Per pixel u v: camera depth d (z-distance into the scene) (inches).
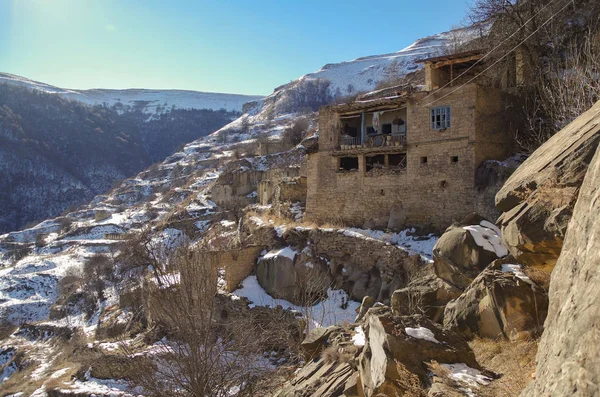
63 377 1170.6
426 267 818.8
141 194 4798.2
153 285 1046.4
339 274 1107.3
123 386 1019.3
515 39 1135.0
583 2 1127.0
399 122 1255.5
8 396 1180.5
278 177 2114.9
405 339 398.0
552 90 973.8
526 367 375.6
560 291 260.8
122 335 1379.2
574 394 176.7
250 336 810.2
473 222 676.7
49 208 6437.0
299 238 1235.9
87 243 3211.1
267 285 1197.1
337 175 1290.6
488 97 1078.4
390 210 1179.9
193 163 4997.5
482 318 486.0
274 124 5959.6
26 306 2501.2
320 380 513.0
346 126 1379.2
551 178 380.2
